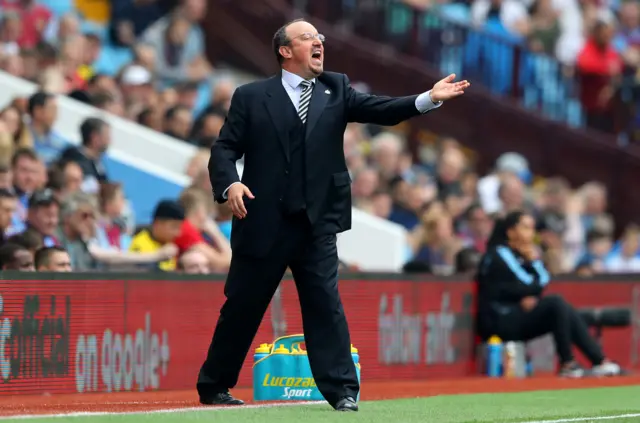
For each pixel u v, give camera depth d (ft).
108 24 204.74
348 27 228.22
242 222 87.86
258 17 223.51
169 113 178.29
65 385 112.98
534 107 230.89
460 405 100.48
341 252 169.48
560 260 186.39
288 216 87.40
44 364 111.86
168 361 120.67
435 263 170.81
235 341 91.35
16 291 110.22
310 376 100.12
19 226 135.95
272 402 98.43
